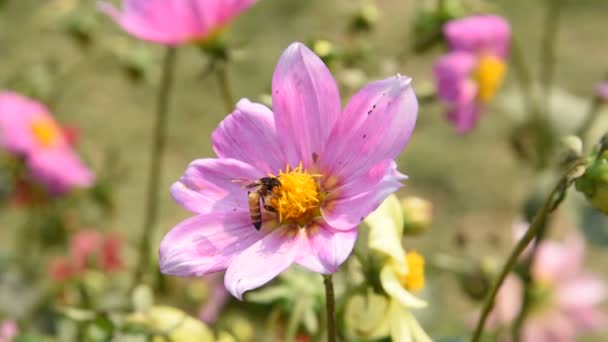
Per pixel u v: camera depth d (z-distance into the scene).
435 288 0.65
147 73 0.70
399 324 0.46
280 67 0.44
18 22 1.26
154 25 0.53
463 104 0.65
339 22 1.27
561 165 0.45
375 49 0.63
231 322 0.60
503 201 1.11
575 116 0.71
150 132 1.19
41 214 0.73
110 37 0.86
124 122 1.19
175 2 0.53
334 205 0.43
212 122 1.22
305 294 0.53
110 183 0.74
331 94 0.43
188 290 0.61
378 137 0.42
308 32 1.29
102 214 0.74
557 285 0.70
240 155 0.44
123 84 1.21
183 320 0.49
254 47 1.29
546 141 0.72
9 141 0.67
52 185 0.69
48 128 0.69
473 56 0.64
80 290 0.63
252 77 1.26
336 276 0.53
